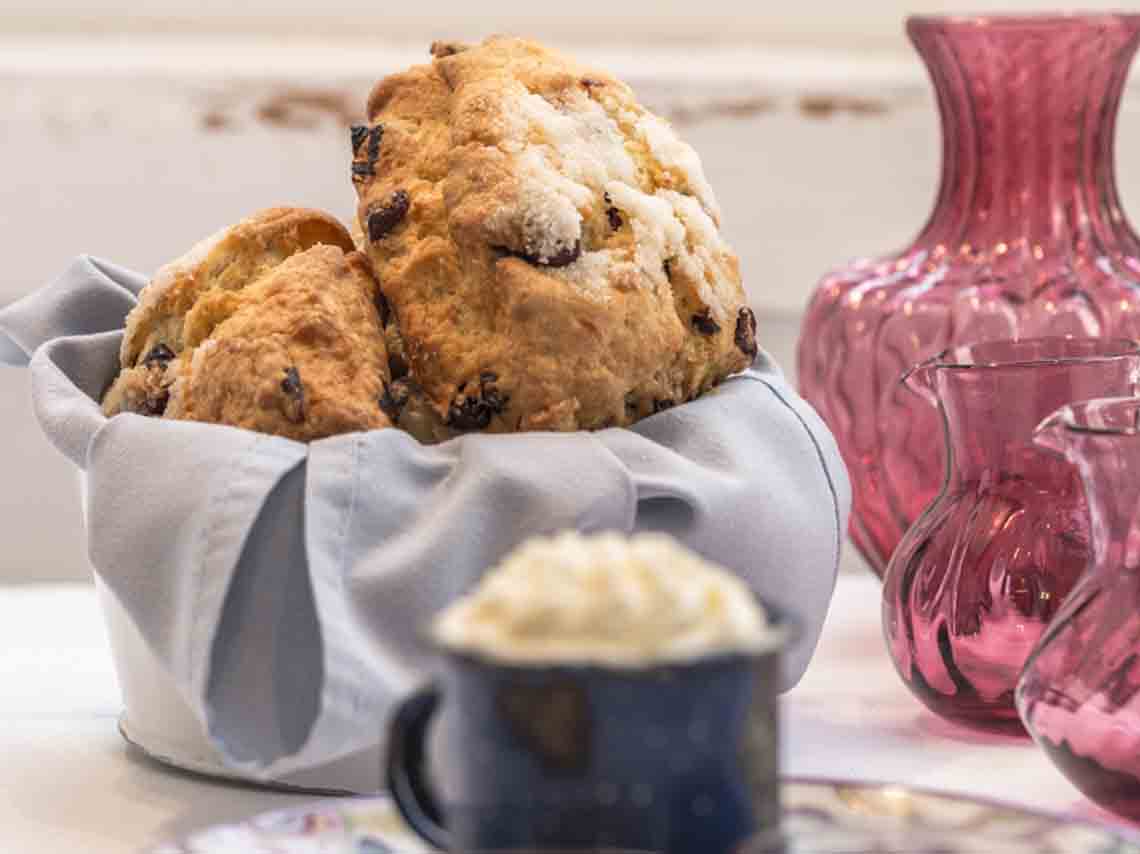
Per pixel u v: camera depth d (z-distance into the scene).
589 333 0.70
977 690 0.71
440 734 0.53
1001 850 0.53
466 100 0.73
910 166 1.40
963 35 0.87
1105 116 0.88
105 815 0.67
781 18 1.46
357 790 0.67
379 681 0.64
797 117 1.38
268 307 0.70
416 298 0.72
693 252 0.73
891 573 0.73
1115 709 0.64
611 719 0.52
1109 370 0.72
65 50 1.38
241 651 0.66
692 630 0.52
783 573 0.70
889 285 0.89
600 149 0.73
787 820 0.56
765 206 1.39
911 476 0.87
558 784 0.52
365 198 0.73
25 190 1.33
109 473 0.67
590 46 1.46
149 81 1.33
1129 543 0.65
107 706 0.76
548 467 0.67
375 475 0.67
